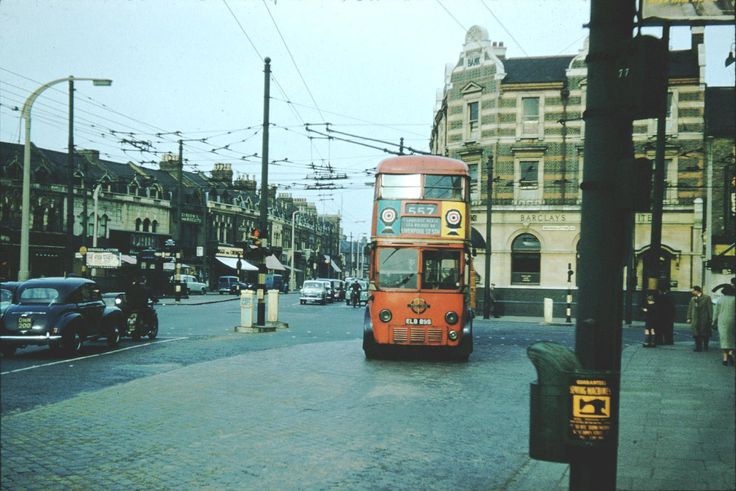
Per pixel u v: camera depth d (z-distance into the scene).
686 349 19.16
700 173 36.19
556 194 37.72
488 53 39.28
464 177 16.03
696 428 8.05
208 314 32.47
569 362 4.00
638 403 9.83
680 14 6.30
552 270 37.56
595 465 3.91
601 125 4.05
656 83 3.97
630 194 3.88
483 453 7.26
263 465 6.55
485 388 11.78
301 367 13.79
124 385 11.05
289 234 95.50
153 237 61.59
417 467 6.64
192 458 6.73
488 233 35.34
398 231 15.84
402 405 10.00
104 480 5.91
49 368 13.05
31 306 14.95
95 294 16.59
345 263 144.75
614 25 4.09
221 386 11.13
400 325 15.55
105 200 57.91
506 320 34.66
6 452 6.75
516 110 38.38
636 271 36.53
